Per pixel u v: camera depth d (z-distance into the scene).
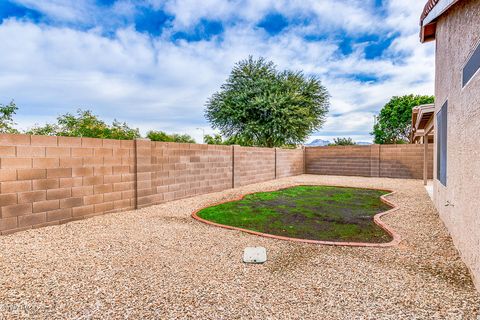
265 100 18.25
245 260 3.73
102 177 6.34
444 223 5.52
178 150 8.64
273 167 15.16
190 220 6.13
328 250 4.23
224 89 20.77
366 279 3.20
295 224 5.98
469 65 3.57
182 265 3.61
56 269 3.39
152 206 7.56
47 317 2.41
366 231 5.45
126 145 6.93
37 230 4.98
